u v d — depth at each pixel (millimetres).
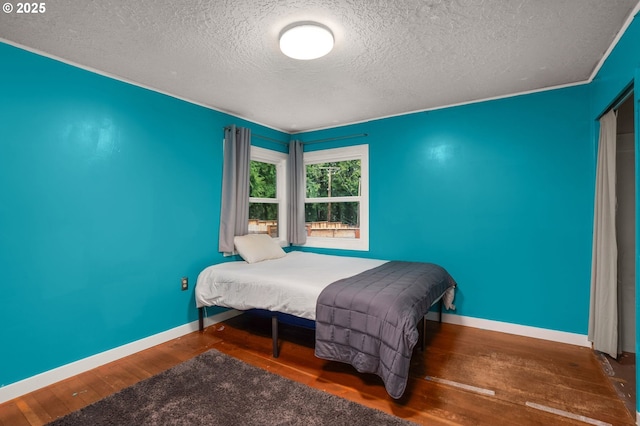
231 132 3396
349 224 4031
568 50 2139
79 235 2297
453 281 3135
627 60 1852
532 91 2885
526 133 2922
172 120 2938
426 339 2850
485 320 3119
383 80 2635
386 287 2217
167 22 1796
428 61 2291
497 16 1756
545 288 2861
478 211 3152
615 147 2275
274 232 4270
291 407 1837
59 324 2191
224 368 2312
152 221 2770
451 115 3273
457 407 1845
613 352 2391
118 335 2518
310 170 4383
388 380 1723
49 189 2146
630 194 2523
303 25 1792
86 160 2336
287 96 3004
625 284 2527
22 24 1799
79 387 2092
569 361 2404
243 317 3559
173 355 2564
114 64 2318
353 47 2090
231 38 1974
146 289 2721
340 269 2926
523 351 2590
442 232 3340
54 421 1729
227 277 2824
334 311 2113
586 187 2693
